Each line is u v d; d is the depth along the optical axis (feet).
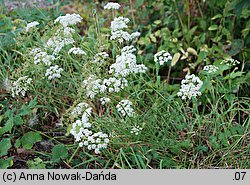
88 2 5.08
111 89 2.82
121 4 5.02
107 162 2.92
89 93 2.83
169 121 3.10
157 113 3.11
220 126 3.14
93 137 2.85
